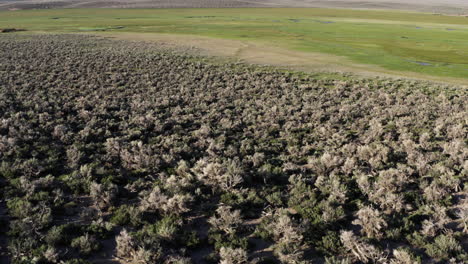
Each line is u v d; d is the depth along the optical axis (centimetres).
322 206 1083
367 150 1534
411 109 2470
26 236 866
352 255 865
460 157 1479
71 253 835
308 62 4878
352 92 3097
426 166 1371
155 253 817
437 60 5122
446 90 3158
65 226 923
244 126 2094
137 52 4975
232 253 811
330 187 1220
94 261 816
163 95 2766
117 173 1316
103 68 3722
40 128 1766
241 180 1213
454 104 2609
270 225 955
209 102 2670
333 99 2825
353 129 2073
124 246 826
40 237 874
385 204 1096
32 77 3092
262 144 1734
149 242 855
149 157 1398
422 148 1702
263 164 1473
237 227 968
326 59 5181
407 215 1055
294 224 952
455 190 1205
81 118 2058
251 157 1508
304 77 3766
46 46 5122
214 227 966
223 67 4178
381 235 920
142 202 1045
